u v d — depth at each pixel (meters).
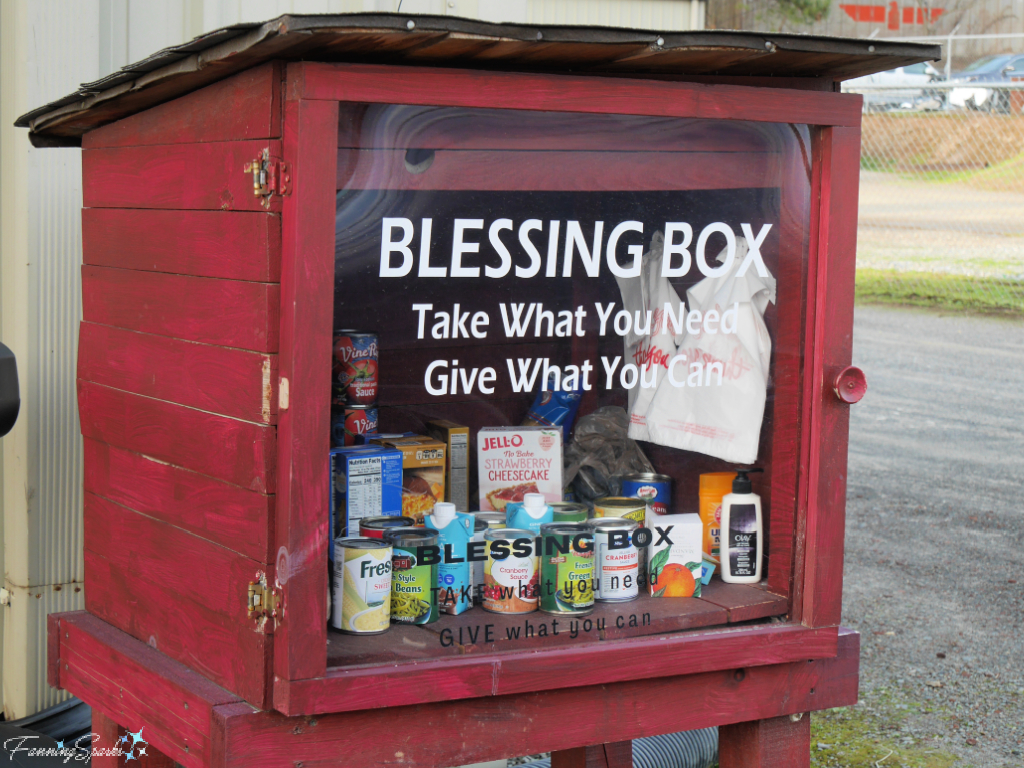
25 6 2.56
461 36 1.39
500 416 1.88
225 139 1.55
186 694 1.61
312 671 1.50
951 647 4.61
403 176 1.56
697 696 1.80
